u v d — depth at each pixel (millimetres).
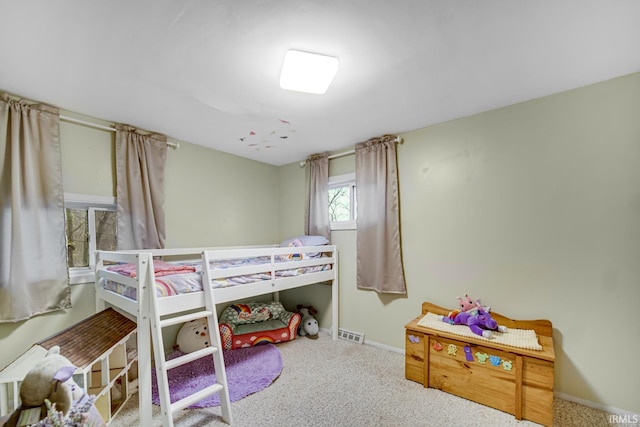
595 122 1949
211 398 2012
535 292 2148
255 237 3717
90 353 1649
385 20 1335
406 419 1813
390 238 2850
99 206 2445
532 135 2176
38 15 1264
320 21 1339
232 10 1268
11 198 1879
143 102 2125
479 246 2400
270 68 1720
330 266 3225
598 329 1921
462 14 1303
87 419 1271
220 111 2293
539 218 2143
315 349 2914
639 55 1627
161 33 1408
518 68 1759
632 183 1835
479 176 2408
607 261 1902
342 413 1872
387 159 2883
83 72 1729
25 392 1257
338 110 2314
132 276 1754
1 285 1841
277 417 1832
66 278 2105
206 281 1924
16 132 1933
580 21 1346
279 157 3650
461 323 2268
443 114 2424
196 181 3096
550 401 1738
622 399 1836
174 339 2848
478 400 1981
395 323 2857
